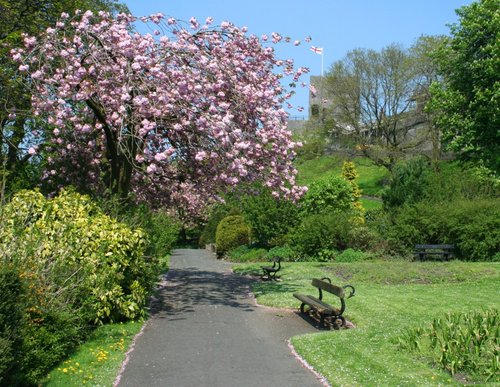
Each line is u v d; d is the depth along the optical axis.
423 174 24.45
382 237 20.84
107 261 9.27
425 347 7.10
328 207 23.12
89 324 9.04
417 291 12.55
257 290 13.77
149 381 6.19
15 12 15.59
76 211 10.00
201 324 9.61
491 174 24.38
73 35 12.28
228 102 11.83
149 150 11.45
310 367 6.70
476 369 6.03
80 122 12.78
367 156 42.12
